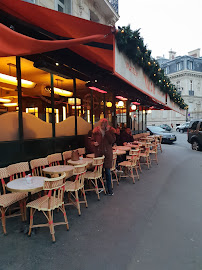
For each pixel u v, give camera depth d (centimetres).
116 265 241
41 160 444
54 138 539
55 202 313
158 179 615
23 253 265
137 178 626
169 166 797
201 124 1173
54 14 312
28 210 321
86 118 734
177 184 562
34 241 292
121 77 414
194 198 457
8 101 541
